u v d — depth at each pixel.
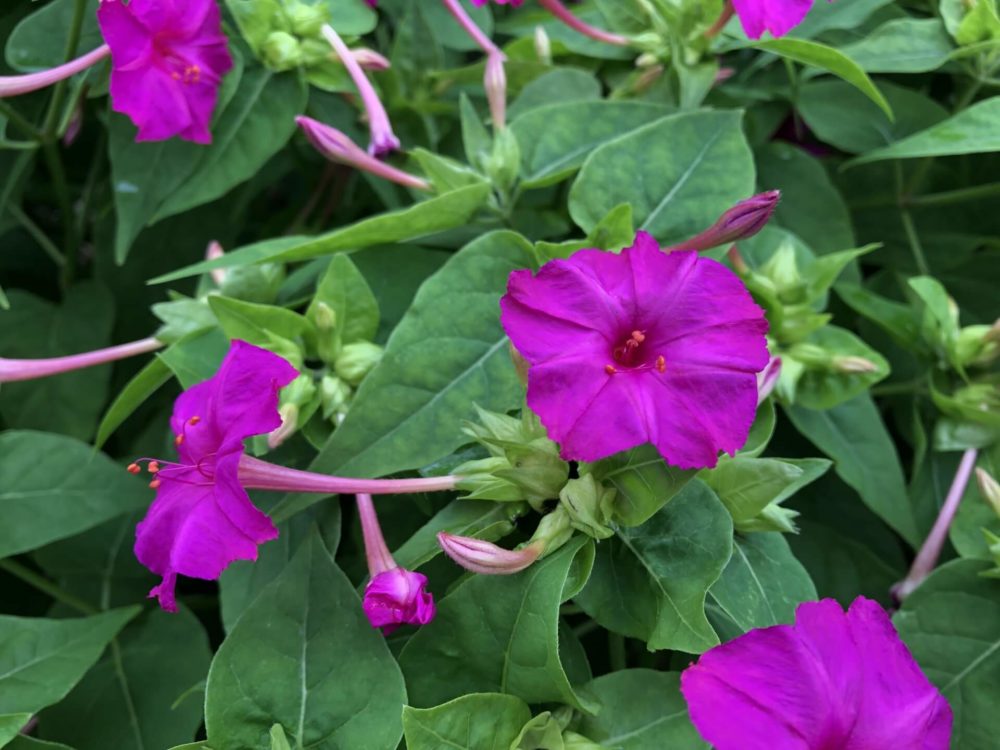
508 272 0.16
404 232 0.17
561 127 0.18
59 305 0.22
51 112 0.19
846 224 0.19
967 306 0.21
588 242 0.16
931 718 0.13
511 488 0.14
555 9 0.19
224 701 0.14
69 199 0.22
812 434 0.17
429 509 0.16
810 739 0.12
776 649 0.12
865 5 0.19
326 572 0.14
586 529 0.14
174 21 0.17
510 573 0.13
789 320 0.17
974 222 0.21
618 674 0.14
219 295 0.16
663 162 0.17
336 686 0.14
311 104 0.20
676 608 0.14
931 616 0.16
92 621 0.17
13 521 0.18
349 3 0.19
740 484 0.14
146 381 0.17
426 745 0.13
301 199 0.23
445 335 0.15
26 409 0.21
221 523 0.14
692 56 0.19
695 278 0.14
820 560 0.18
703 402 0.13
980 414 0.17
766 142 0.20
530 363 0.13
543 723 0.14
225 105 0.18
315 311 0.16
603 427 0.13
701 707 0.12
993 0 0.18
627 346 0.14
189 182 0.18
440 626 0.14
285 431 0.15
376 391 0.15
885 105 0.17
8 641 0.16
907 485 0.19
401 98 0.20
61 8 0.19
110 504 0.19
